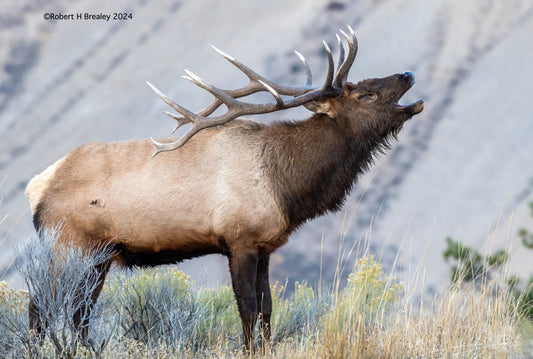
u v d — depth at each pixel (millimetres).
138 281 23188
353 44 21938
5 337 19062
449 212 144875
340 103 22297
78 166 21719
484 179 163000
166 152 21656
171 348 19453
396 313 20875
